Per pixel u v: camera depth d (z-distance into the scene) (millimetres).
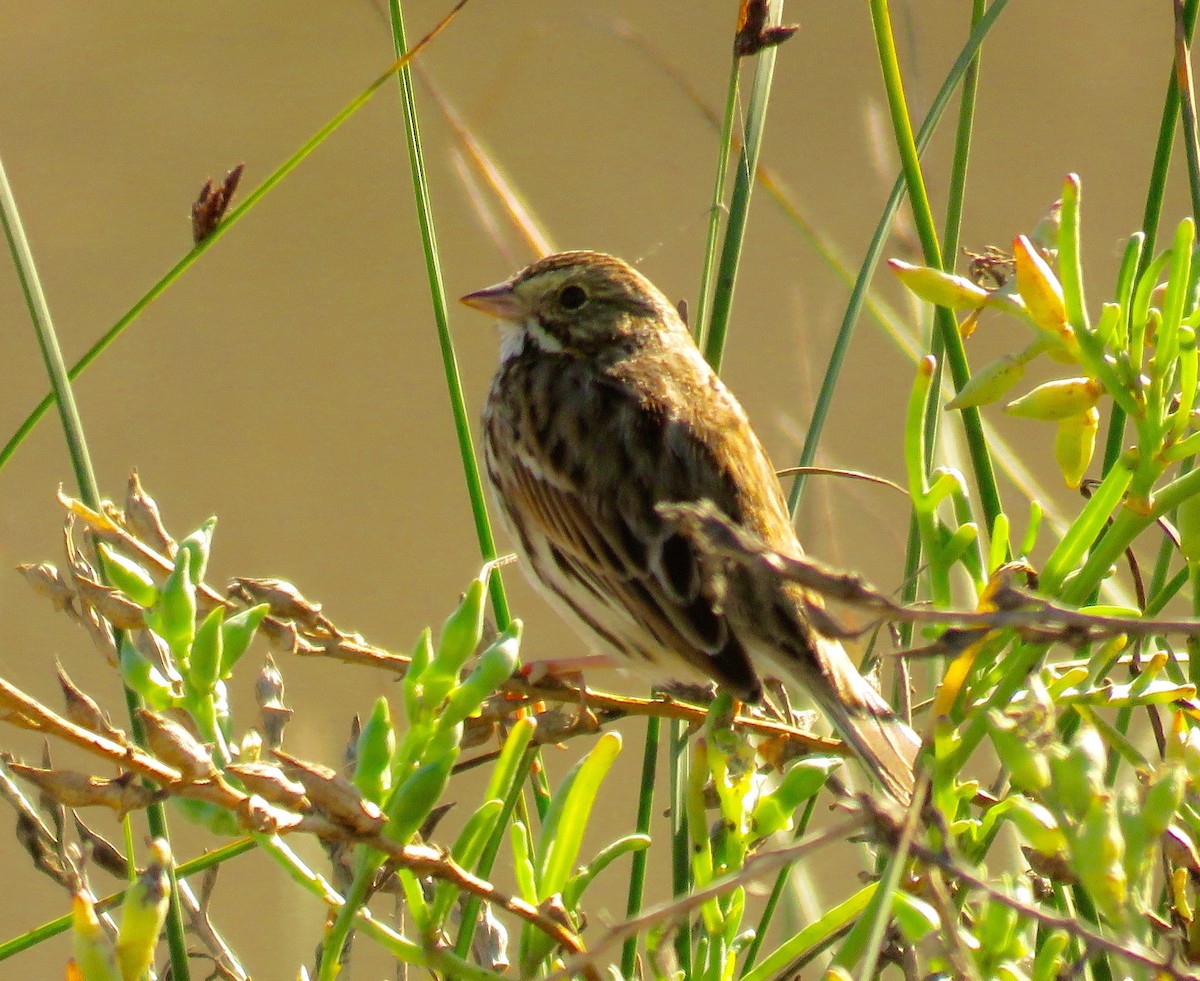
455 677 5609
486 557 8312
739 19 8719
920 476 5992
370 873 5426
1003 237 21875
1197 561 6211
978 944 5344
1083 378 5930
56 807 7039
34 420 7836
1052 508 9367
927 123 8508
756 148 8734
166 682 5512
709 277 8891
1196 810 5719
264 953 13578
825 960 8000
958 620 4633
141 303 8062
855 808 5535
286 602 6961
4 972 15180
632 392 10203
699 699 9664
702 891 4715
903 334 9984
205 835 14859
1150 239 7934
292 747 8562
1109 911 4738
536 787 7723
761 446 10234
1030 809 5043
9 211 7805
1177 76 7570
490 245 22844
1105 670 6844
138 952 4828
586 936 13750
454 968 5629
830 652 8656
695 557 9336
